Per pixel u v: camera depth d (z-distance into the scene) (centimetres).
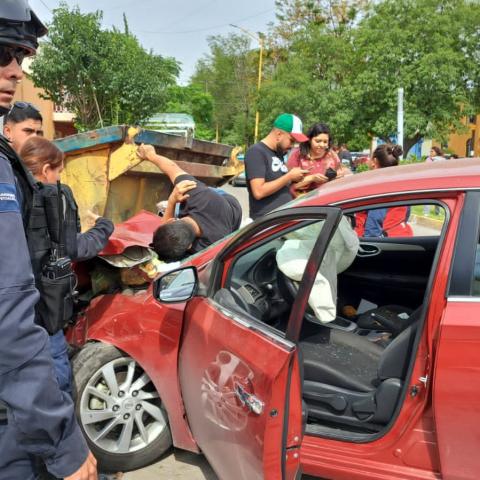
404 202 222
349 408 240
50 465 143
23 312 127
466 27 2031
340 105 2214
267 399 176
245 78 5034
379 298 325
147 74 1497
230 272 245
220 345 214
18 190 160
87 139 386
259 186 430
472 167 228
